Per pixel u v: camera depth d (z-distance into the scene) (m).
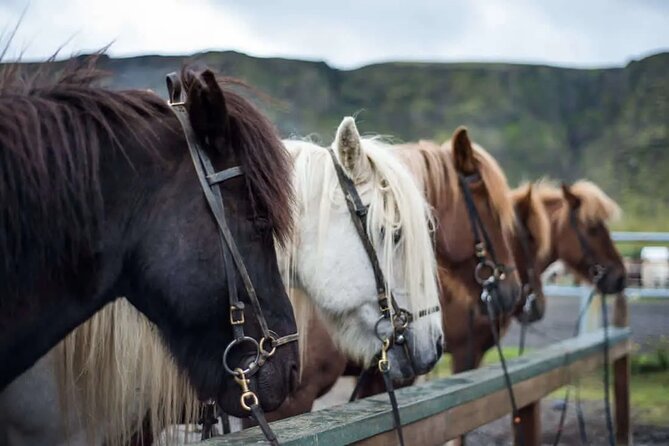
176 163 2.12
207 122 2.13
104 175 2.05
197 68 2.44
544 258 7.31
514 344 10.13
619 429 6.55
